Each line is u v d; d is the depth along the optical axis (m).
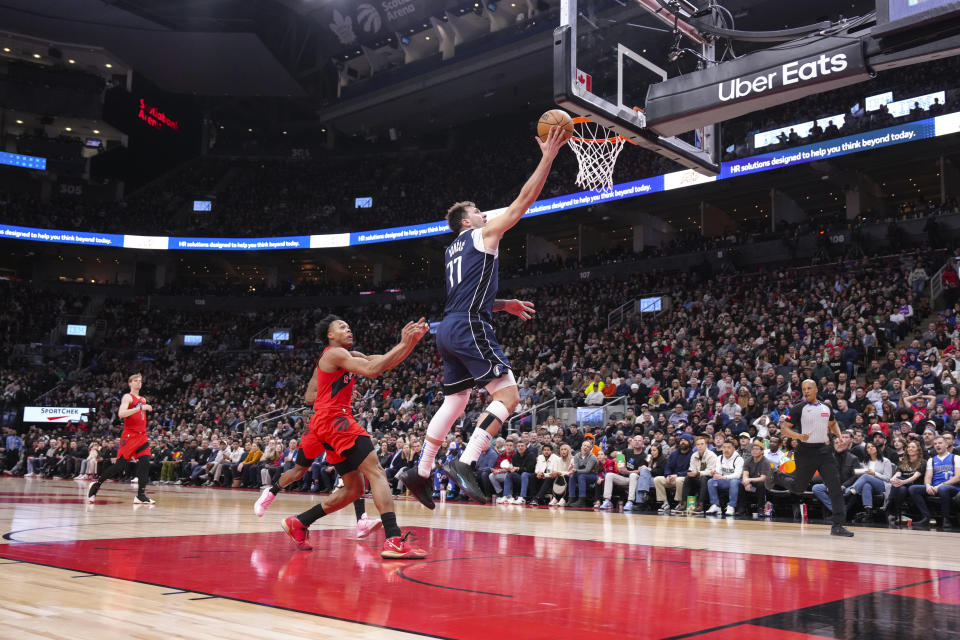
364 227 30.73
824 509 9.62
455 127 35.66
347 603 2.59
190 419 24.64
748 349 16.14
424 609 2.50
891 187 23.89
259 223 33.84
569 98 7.34
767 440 10.68
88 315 32.22
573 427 13.75
